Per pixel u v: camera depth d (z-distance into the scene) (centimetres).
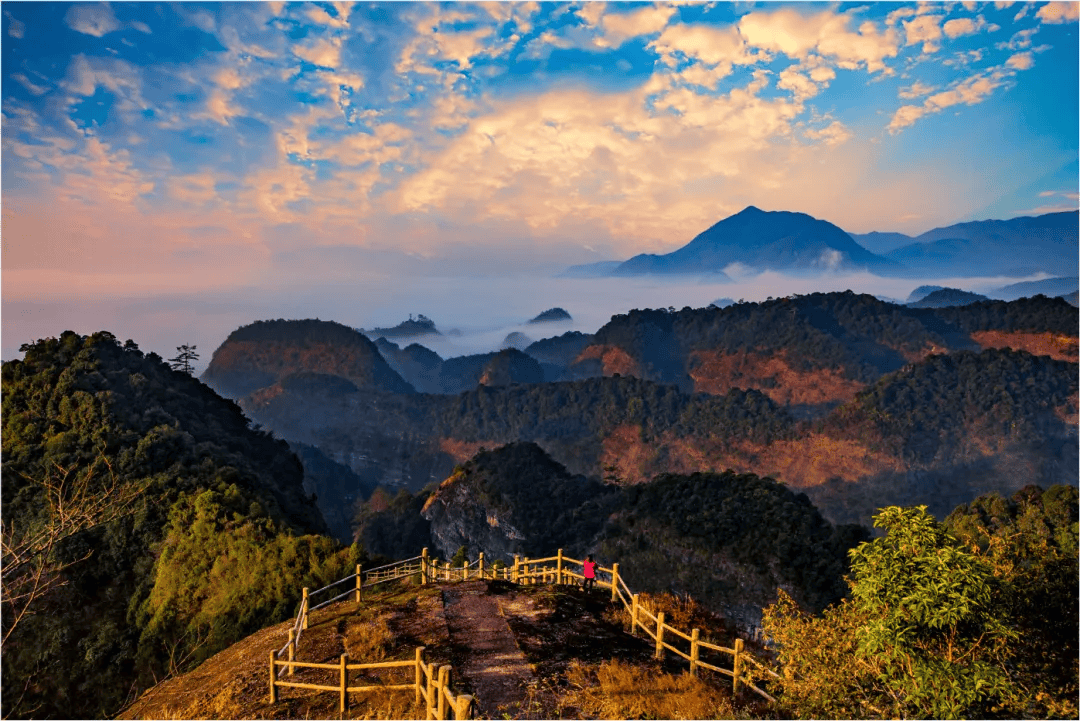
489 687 1256
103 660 3691
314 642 1653
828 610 1051
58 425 5672
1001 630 834
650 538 8412
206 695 1516
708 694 1194
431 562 2395
